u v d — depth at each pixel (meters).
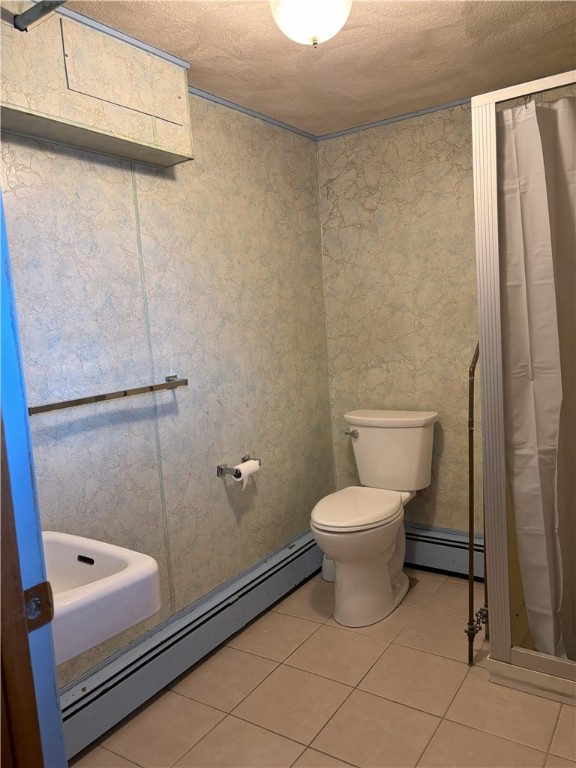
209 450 2.38
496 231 1.80
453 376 2.79
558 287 1.78
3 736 0.64
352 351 3.07
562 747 1.69
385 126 2.81
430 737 1.77
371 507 2.46
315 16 1.46
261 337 2.66
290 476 2.86
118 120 1.77
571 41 2.02
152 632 2.11
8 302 0.71
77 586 1.53
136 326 2.06
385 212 2.88
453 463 2.85
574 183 1.74
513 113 1.76
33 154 1.73
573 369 1.81
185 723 1.90
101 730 1.83
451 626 2.38
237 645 2.34
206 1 1.62
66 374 1.83
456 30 1.89
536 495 1.87
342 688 2.03
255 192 2.61
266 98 2.43
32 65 1.54
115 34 1.76
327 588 2.81
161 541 2.16
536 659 1.91
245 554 2.58
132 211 2.04
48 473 1.78
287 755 1.74
